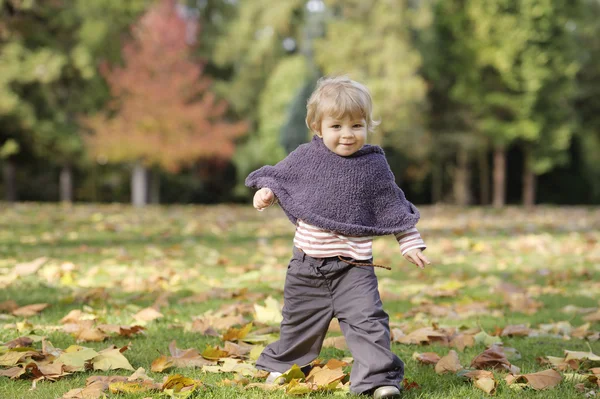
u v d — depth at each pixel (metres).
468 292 5.57
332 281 2.81
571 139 29.81
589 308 4.74
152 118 23.00
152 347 3.48
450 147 27.72
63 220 11.98
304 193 2.85
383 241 9.75
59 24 23.83
